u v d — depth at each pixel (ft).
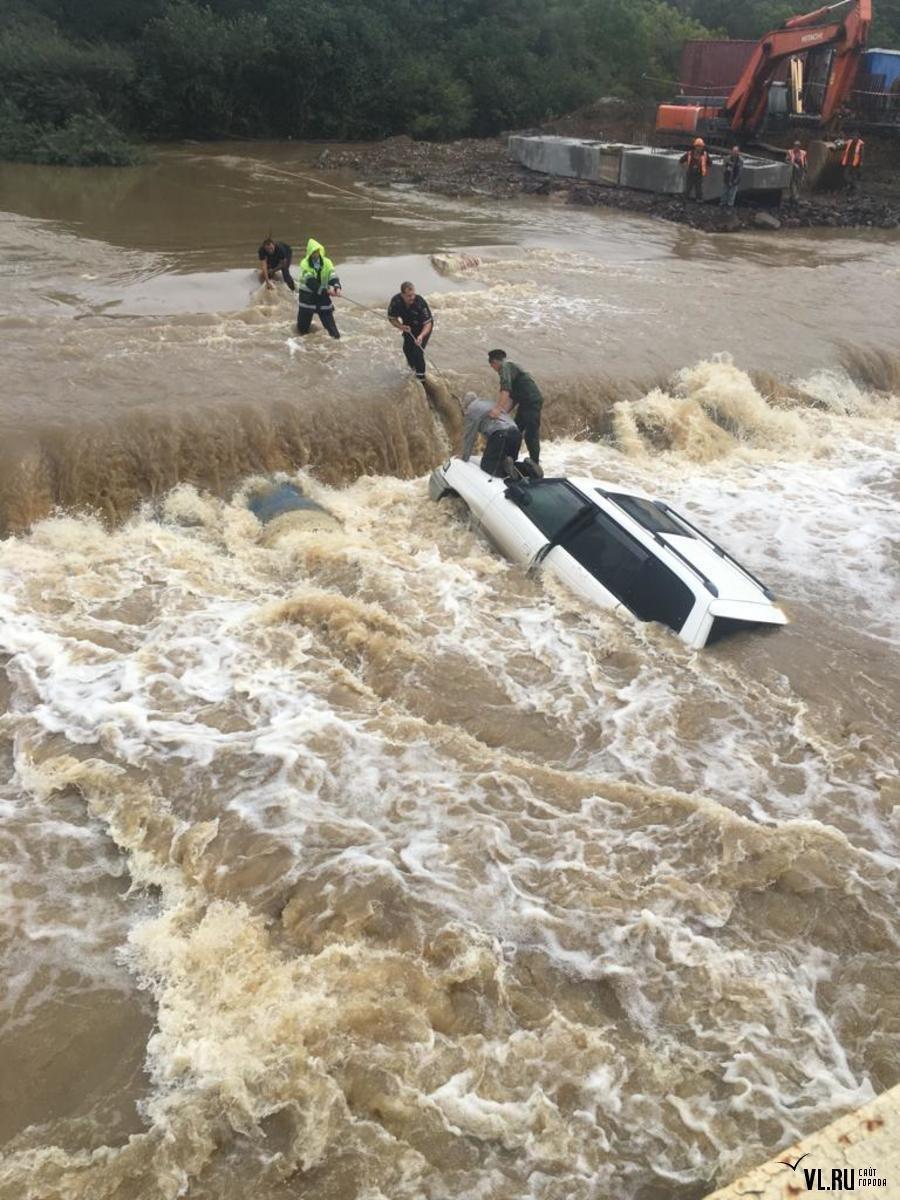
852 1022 15.97
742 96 100.27
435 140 130.62
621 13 150.92
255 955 16.42
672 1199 13.60
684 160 89.25
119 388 34.96
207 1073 14.79
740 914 17.71
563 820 19.51
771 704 23.20
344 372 38.55
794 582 29.78
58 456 30.68
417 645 24.76
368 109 128.77
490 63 133.39
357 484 34.96
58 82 104.58
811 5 170.71
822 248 76.59
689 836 19.17
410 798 19.81
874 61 108.68
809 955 17.06
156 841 18.74
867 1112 12.98
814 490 37.11
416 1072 14.92
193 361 38.50
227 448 33.22
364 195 88.58
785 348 47.91
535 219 81.05
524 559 28.30
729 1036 15.67
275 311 45.96
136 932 17.07
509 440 30.73
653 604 25.64
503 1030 15.62
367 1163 13.85
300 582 28.35
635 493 30.04
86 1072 14.89
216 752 20.79
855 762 21.45
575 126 128.98
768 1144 14.17
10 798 19.80
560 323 48.65
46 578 27.35
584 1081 14.96
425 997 15.94
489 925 17.20
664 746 21.77
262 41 119.65
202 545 30.27
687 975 16.57
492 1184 13.69
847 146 97.66
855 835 19.54
